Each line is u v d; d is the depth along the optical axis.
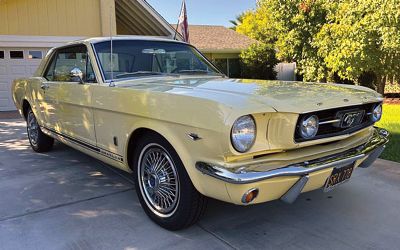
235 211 3.36
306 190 2.62
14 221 3.19
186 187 2.76
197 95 2.58
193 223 2.95
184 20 8.53
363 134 3.21
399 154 5.08
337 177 2.77
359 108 2.98
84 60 3.90
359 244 2.78
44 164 4.95
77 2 11.79
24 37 11.17
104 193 3.86
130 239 2.87
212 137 2.37
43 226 3.09
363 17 10.14
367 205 3.49
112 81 3.54
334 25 11.05
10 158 5.29
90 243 2.81
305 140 2.54
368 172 4.41
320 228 3.04
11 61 11.29
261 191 2.40
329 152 2.73
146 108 2.89
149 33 13.38
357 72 10.91
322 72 13.41
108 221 3.19
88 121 3.77
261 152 2.44
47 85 4.60
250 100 2.44
